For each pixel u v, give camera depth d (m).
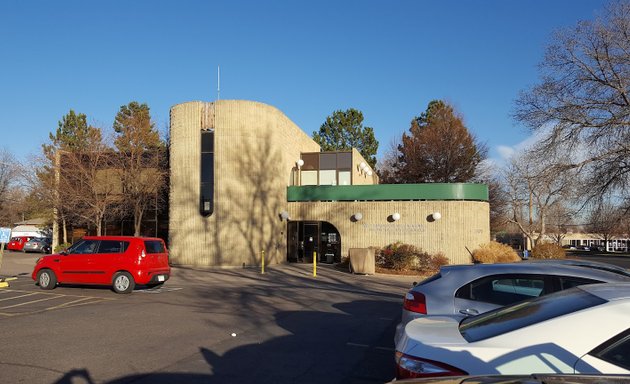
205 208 24.83
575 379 2.42
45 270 14.62
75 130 36.31
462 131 42.75
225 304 12.37
